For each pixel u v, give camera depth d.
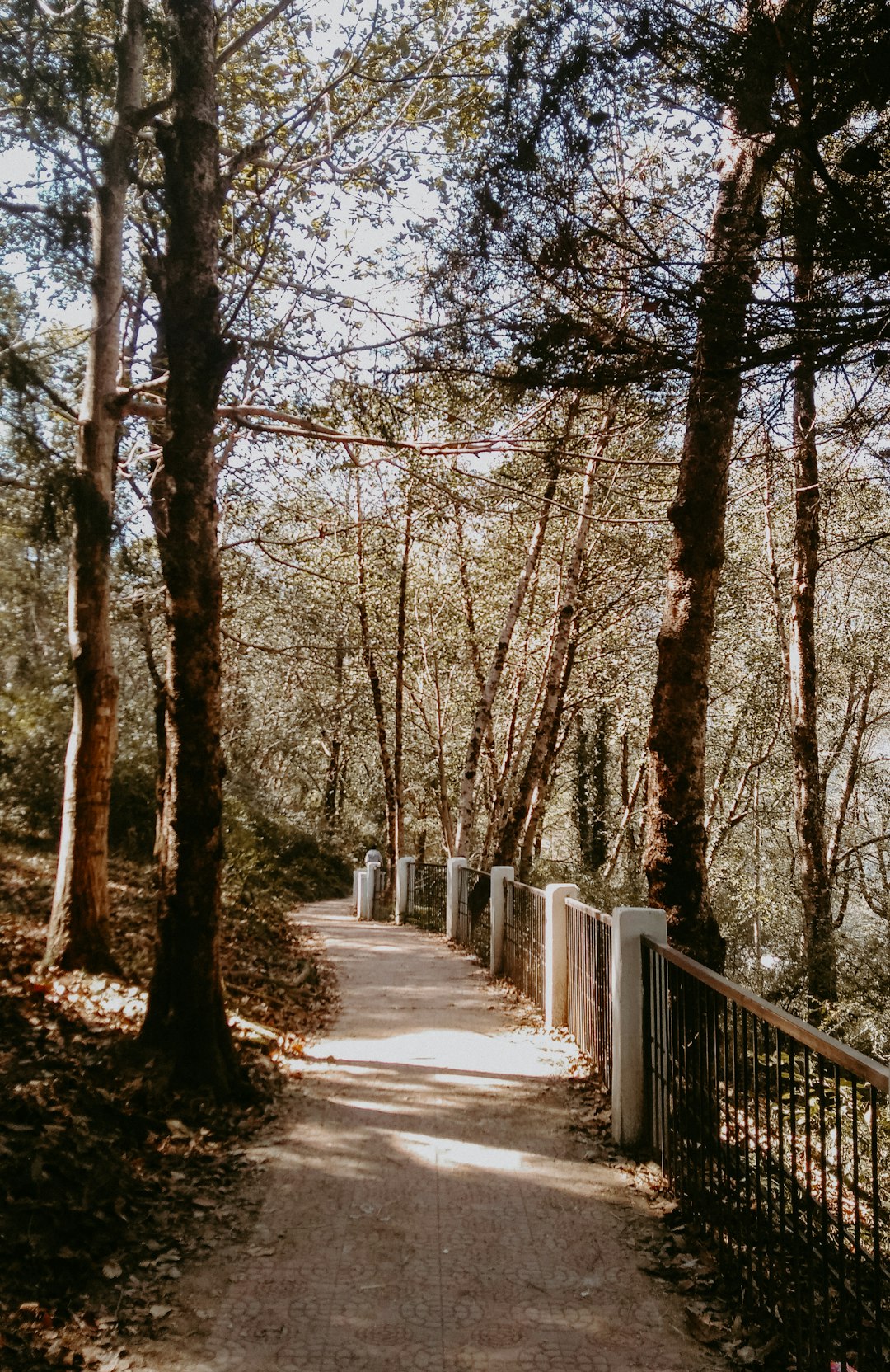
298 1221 4.60
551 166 4.11
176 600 6.33
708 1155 4.52
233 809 20.84
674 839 7.59
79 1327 3.58
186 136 6.41
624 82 3.91
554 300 4.20
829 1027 9.73
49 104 7.96
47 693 13.29
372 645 24.73
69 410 7.75
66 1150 4.60
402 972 11.83
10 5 7.80
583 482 16.53
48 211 7.93
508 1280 4.09
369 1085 6.69
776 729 24.31
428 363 4.68
